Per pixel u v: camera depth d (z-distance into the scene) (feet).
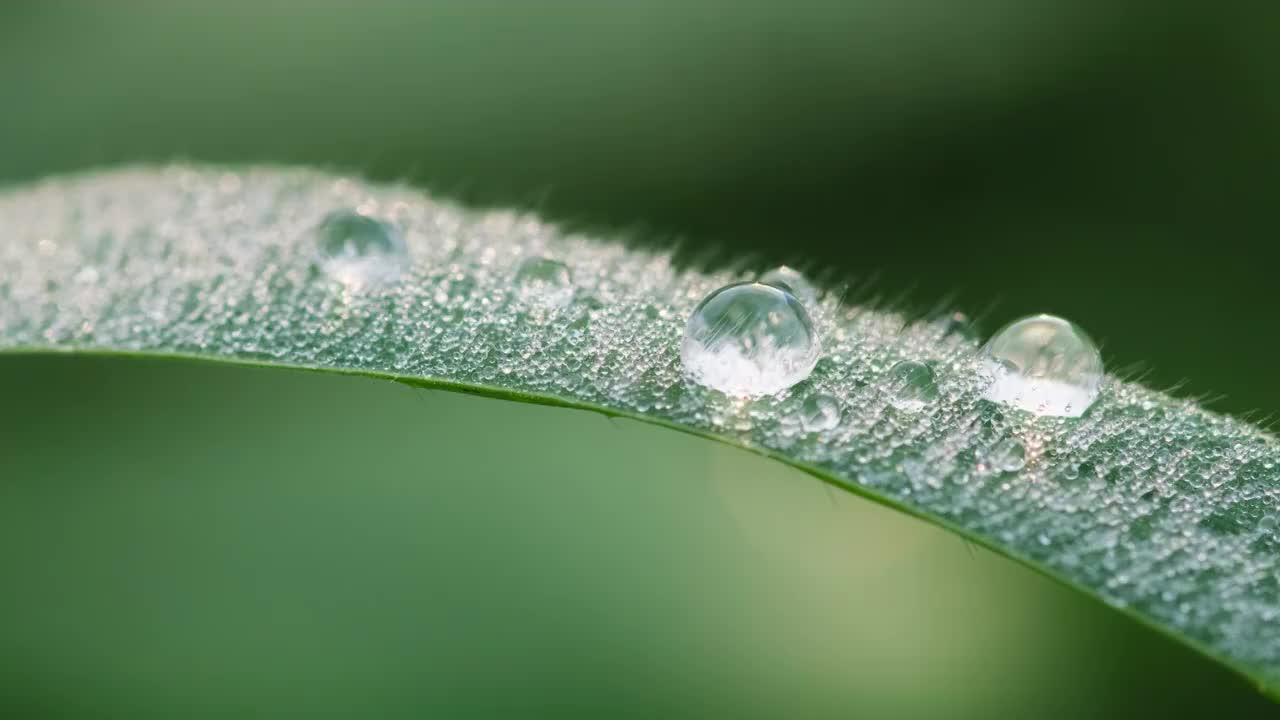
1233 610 0.15
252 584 0.18
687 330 0.16
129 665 0.18
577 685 0.18
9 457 0.19
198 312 0.16
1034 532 0.15
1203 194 0.26
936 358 0.16
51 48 0.26
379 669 0.18
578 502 0.19
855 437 0.15
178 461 0.19
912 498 0.15
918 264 0.26
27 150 0.25
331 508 0.19
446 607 0.18
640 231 0.17
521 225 0.17
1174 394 0.16
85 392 0.19
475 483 0.19
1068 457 0.15
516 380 0.15
